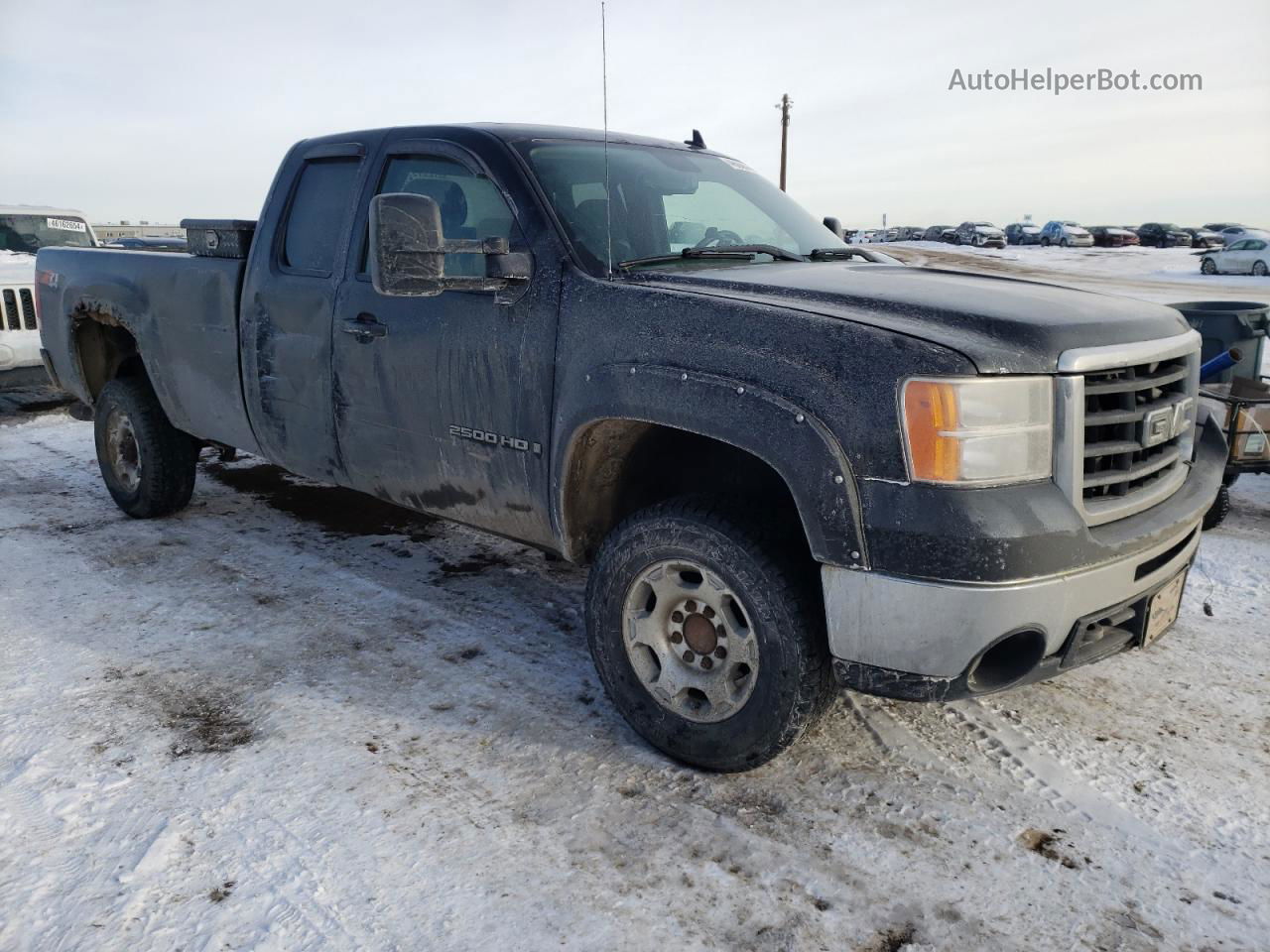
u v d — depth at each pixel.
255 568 4.57
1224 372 5.04
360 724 3.12
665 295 2.79
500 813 2.65
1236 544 4.83
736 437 2.52
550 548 3.32
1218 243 44.47
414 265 2.88
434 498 3.62
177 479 5.18
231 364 4.33
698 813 2.66
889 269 3.31
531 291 3.11
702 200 3.73
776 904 2.31
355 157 3.85
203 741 2.99
